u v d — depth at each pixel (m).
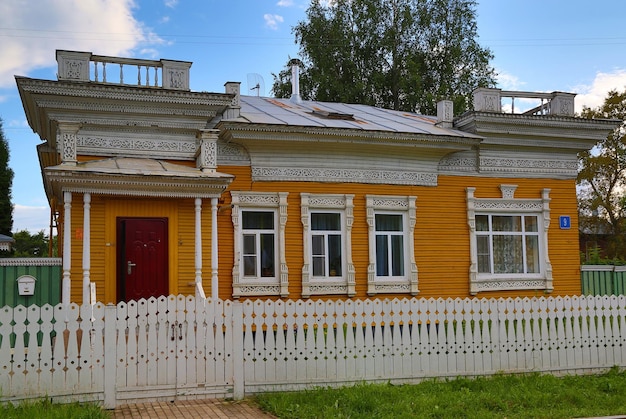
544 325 10.78
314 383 9.44
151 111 13.88
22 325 8.29
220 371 9.11
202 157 12.81
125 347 8.73
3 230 31.67
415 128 17.05
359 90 31.91
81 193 12.66
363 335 10.14
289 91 33.44
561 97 17.97
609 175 38.75
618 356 11.14
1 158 31.98
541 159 17.83
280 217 15.09
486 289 16.89
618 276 18.14
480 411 8.28
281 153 15.27
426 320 10.17
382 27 33.34
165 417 8.00
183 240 13.78
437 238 16.58
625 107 38.31
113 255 13.29
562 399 9.08
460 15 33.44
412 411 8.20
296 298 15.12
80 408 8.01
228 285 14.54
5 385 8.14
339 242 15.80
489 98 17.41
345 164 15.82
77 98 13.23
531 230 17.70
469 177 17.12
